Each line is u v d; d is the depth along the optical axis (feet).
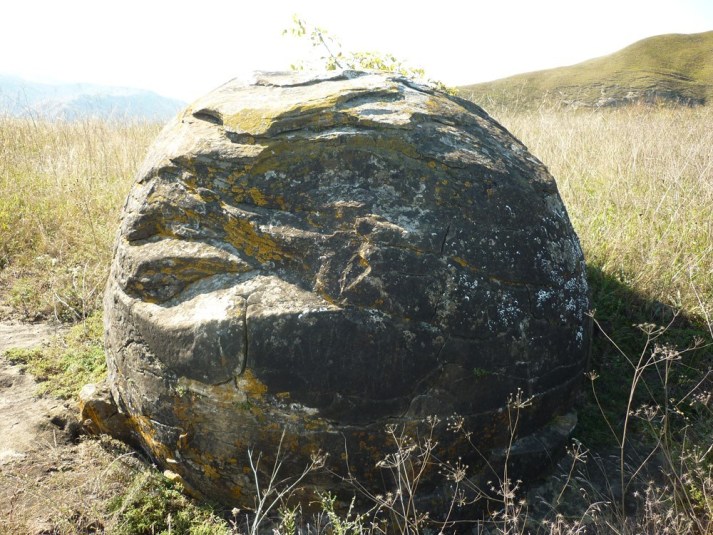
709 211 15.97
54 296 15.65
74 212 20.54
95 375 12.17
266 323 8.11
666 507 9.26
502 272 8.86
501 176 9.49
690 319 13.16
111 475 9.50
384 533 8.65
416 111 9.62
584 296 10.19
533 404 9.22
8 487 9.20
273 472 8.51
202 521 8.90
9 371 12.56
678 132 24.54
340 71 10.94
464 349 8.49
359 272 8.29
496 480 9.19
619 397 11.85
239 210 9.00
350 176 8.98
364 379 8.13
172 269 9.12
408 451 8.13
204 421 8.61
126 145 26.99
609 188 17.92
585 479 9.87
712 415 10.91
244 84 10.93
